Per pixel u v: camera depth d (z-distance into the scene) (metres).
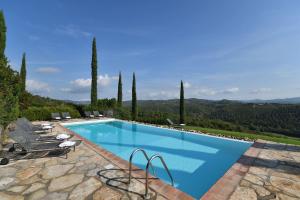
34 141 6.16
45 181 4.01
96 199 3.28
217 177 5.84
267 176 4.34
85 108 19.52
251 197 3.38
